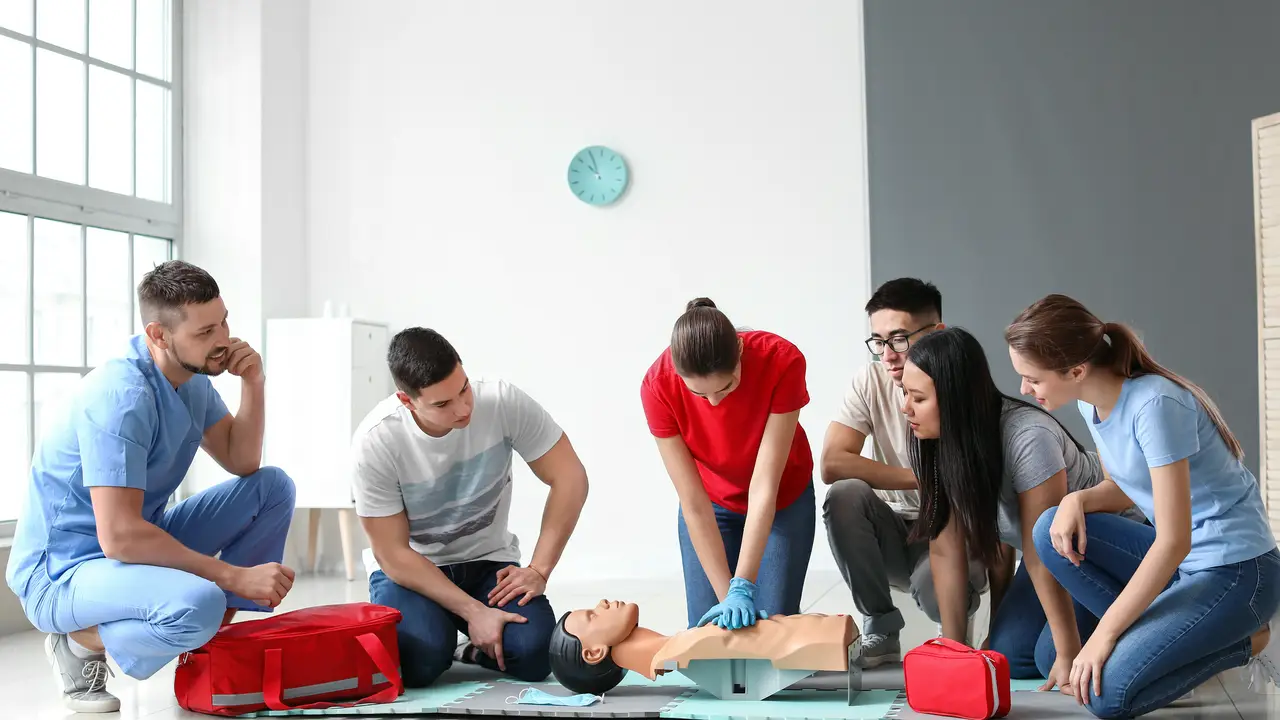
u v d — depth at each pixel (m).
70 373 4.27
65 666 2.43
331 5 5.21
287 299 5.09
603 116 4.96
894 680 2.44
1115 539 2.16
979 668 2.00
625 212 4.93
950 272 4.41
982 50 4.40
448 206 5.10
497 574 2.53
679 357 2.09
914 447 2.40
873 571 2.64
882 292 2.64
